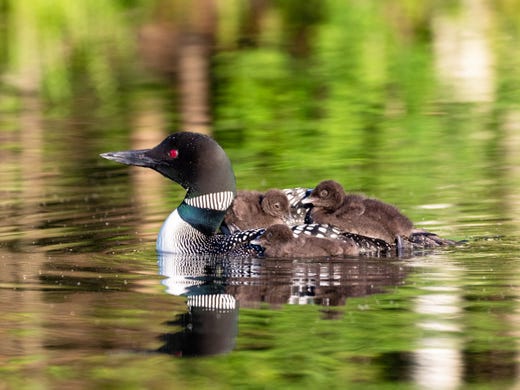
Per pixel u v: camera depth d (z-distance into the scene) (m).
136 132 20.59
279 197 13.34
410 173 16.64
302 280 11.30
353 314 10.19
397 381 8.80
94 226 13.96
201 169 12.91
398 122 20.70
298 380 8.85
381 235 12.38
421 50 28.62
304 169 17.17
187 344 9.55
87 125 21.42
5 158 18.64
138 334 9.80
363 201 12.69
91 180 16.92
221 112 22.31
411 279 11.22
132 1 36.56
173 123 21.30
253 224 13.37
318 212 12.83
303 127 20.53
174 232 12.84
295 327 9.88
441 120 20.78
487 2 36.44
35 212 14.79
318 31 31.80
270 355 9.29
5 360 9.29
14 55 29.34
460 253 12.20
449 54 28.11
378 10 35.25
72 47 30.36
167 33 32.31
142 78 26.12
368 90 23.95
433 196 15.10
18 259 12.40
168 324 10.04
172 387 8.77
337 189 12.80
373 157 17.91
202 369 9.06
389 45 29.47
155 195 15.74
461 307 10.32
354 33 31.45
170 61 28.03
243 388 8.75
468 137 19.23
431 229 13.36
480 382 8.77
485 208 14.38
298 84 24.59
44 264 12.18
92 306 10.57
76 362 9.23
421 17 33.91
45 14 34.59
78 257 12.48
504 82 24.47
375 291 10.88
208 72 26.39
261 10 35.84
